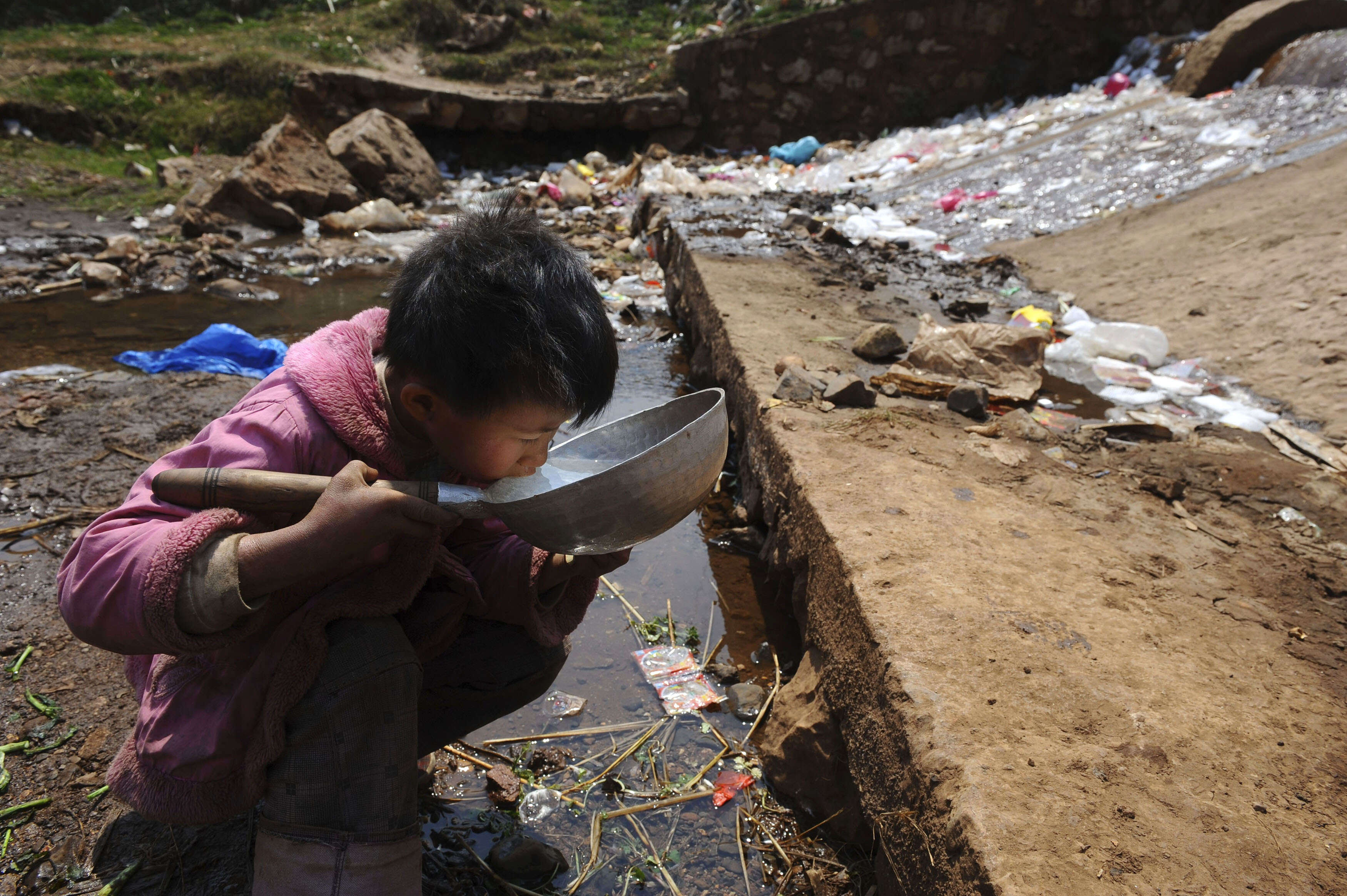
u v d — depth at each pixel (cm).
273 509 133
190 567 124
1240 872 139
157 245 750
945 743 161
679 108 1285
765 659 269
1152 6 1205
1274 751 168
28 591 268
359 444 142
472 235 133
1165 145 810
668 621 285
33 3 1316
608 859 196
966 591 211
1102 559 241
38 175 938
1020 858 136
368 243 835
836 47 1273
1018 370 401
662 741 233
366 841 140
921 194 894
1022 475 298
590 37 1427
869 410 340
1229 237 572
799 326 447
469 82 1312
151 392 425
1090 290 578
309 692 140
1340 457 338
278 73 1153
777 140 1316
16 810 192
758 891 190
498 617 183
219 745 142
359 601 145
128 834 189
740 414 375
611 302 627
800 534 263
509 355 126
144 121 1104
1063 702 175
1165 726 172
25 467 344
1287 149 697
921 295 551
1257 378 423
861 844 200
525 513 134
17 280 635
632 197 1030
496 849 193
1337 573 250
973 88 1273
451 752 225
